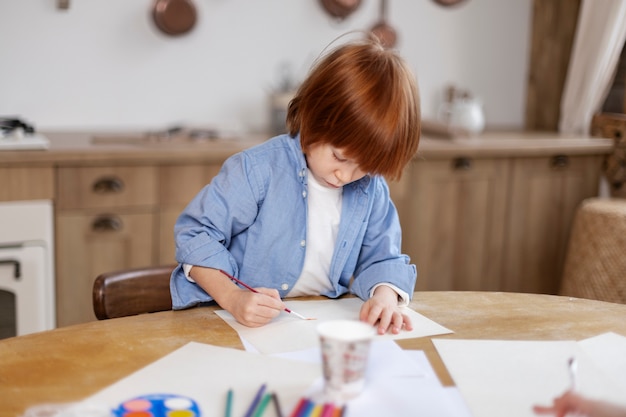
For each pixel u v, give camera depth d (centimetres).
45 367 102
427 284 291
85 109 289
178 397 93
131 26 289
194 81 301
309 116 122
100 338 112
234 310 121
